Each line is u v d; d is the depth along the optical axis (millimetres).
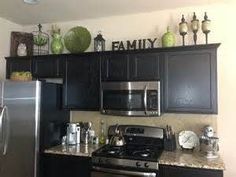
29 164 2736
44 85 2875
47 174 2809
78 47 3303
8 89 2844
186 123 2953
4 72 3449
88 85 3064
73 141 3137
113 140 3010
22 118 2781
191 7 2979
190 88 2672
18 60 3398
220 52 2854
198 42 2924
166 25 3078
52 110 3018
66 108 3143
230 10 2846
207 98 2613
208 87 2613
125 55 2918
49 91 2965
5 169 2803
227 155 2793
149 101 2736
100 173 2600
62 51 3398
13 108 2811
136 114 2771
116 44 3213
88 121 3367
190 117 2943
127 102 2805
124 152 2695
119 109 2832
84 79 3082
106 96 2918
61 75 3180
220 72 2844
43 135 2834
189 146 2830
